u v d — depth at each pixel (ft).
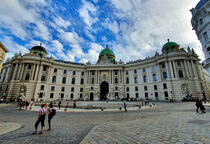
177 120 34.06
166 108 74.84
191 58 153.07
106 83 213.87
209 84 186.09
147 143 17.56
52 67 192.85
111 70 210.18
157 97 165.68
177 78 148.05
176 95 144.56
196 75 147.23
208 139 17.70
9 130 27.09
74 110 76.43
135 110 72.69
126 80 203.00
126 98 180.45
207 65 79.92
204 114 43.37
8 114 55.01
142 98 179.73
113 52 255.29
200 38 86.94
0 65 112.06
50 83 184.24
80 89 206.08
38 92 167.12
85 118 46.37
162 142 17.54
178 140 17.93
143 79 186.91
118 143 18.20
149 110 68.95
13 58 183.93
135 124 31.68
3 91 167.32
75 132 26.40
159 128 25.79
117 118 44.68
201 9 81.61
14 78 165.37
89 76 210.59
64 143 19.56
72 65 209.36
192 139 18.02
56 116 52.19
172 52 160.66
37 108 85.97
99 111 71.92
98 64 215.72
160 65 170.30
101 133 24.02
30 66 175.11
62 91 192.75
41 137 22.76
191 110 58.18
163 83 159.94
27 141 20.51
